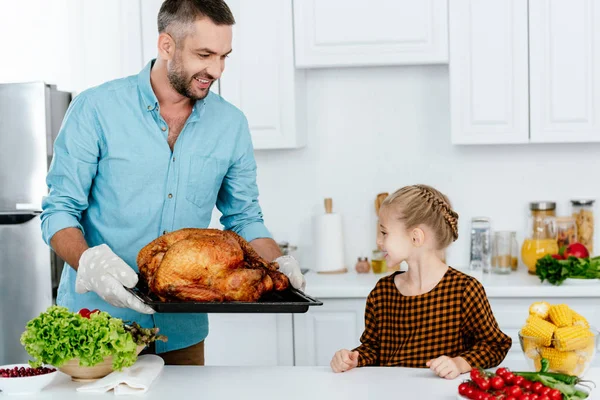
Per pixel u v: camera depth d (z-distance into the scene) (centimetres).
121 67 351
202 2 205
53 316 179
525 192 369
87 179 223
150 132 223
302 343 339
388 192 377
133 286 186
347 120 377
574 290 317
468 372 192
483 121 336
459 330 215
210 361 347
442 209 219
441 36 335
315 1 340
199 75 211
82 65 383
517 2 330
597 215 365
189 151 227
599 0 327
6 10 385
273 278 190
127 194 225
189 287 179
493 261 356
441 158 373
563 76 331
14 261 349
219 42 206
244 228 245
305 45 342
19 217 345
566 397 157
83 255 191
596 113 330
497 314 325
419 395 171
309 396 172
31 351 176
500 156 370
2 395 174
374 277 353
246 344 343
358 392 174
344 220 381
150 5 347
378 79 374
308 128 380
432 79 371
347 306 334
